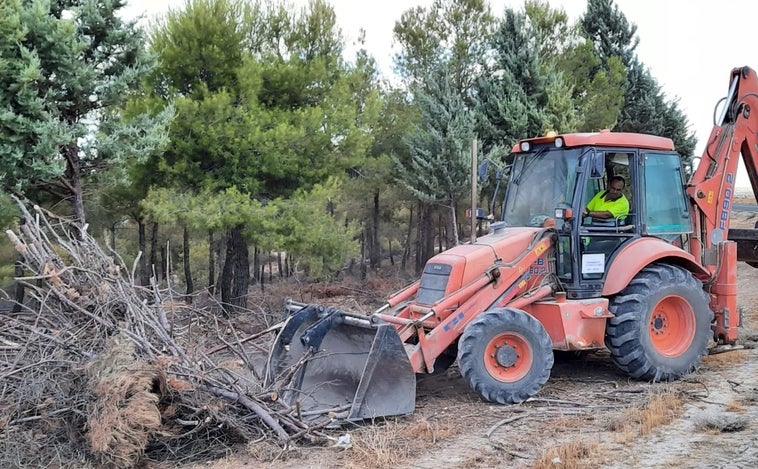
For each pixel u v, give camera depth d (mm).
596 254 7508
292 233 13930
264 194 15086
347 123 14961
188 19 13992
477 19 20234
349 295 16047
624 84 25062
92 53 10727
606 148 7508
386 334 6277
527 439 5723
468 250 7391
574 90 20750
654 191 7906
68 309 6441
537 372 6801
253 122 13773
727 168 8367
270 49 15469
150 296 7258
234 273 16141
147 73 11430
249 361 6578
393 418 6320
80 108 10750
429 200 17953
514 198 8148
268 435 5660
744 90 8484
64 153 10641
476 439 5766
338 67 15820
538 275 7523
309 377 6566
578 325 7180
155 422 5098
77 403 5465
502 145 17688
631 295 7312
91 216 16094
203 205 13438
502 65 18359
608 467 4961
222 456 5531
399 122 19859
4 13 9398
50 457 5258
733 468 4809
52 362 5781
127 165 12070
